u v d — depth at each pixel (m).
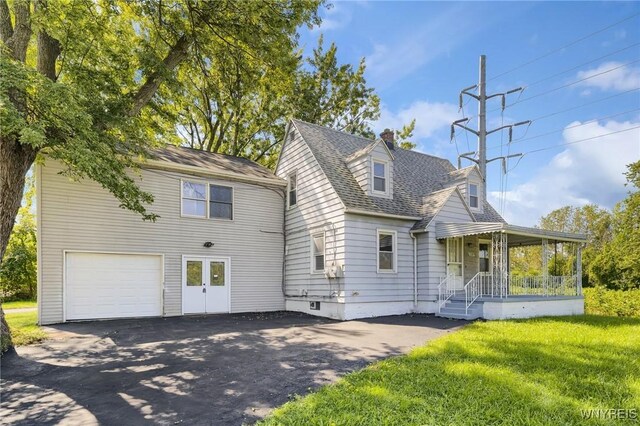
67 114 6.75
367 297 12.13
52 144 7.42
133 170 11.30
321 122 26.48
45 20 7.55
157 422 3.96
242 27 10.14
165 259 12.67
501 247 11.86
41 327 10.12
